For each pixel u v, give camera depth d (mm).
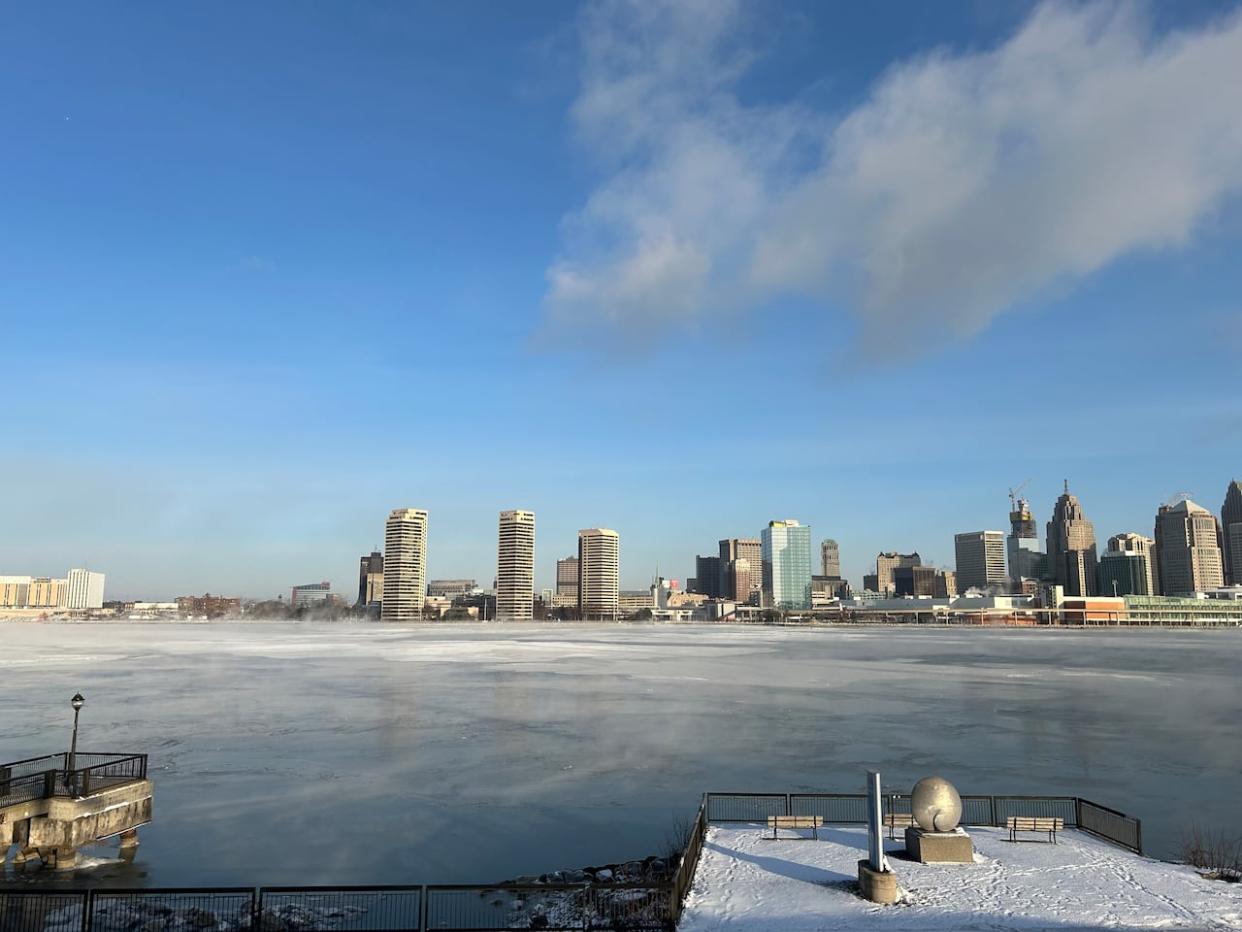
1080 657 168875
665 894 27906
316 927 29906
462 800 47344
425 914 26375
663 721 74812
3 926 28859
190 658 152375
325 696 92250
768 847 32469
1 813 34875
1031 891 26734
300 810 45281
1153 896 26250
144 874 35781
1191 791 48719
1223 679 116750
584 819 43656
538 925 28891
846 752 60438
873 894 26016
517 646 199750
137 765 54688
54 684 104312
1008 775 53000
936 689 102125
